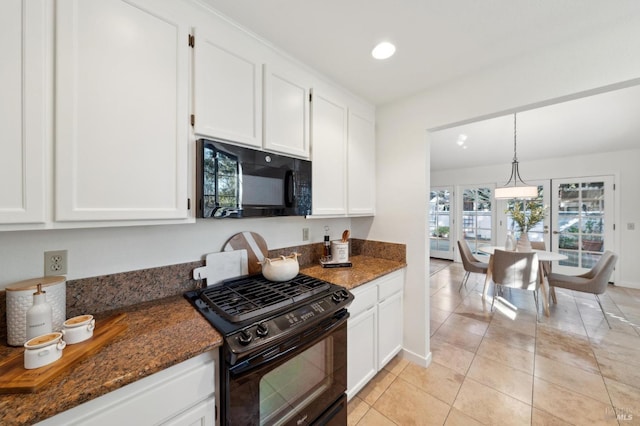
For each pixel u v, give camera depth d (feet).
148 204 3.20
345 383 4.46
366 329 5.41
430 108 6.23
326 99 5.65
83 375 2.25
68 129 2.66
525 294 12.01
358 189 6.61
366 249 7.55
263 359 3.13
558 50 4.55
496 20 4.03
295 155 5.01
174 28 3.41
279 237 6.01
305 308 3.84
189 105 3.56
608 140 11.76
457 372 6.28
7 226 2.44
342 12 3.88
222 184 3.71
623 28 3.98
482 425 4.78
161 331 3.06
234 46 4.05
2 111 2.36
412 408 5.20
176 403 2.65
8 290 2.77
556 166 14.62
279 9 3.81
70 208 2.68
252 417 3.10
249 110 4.25
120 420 2.31
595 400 5.33
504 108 5.15
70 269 3.44
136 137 3.09
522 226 12.10
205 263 4.64
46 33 2.54
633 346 7.41
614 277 13.12
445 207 19.22
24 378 2.09
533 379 6.00
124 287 3.83
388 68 5.37
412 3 3.71
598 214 13.51
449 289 12.75
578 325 8.75
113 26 2.92
